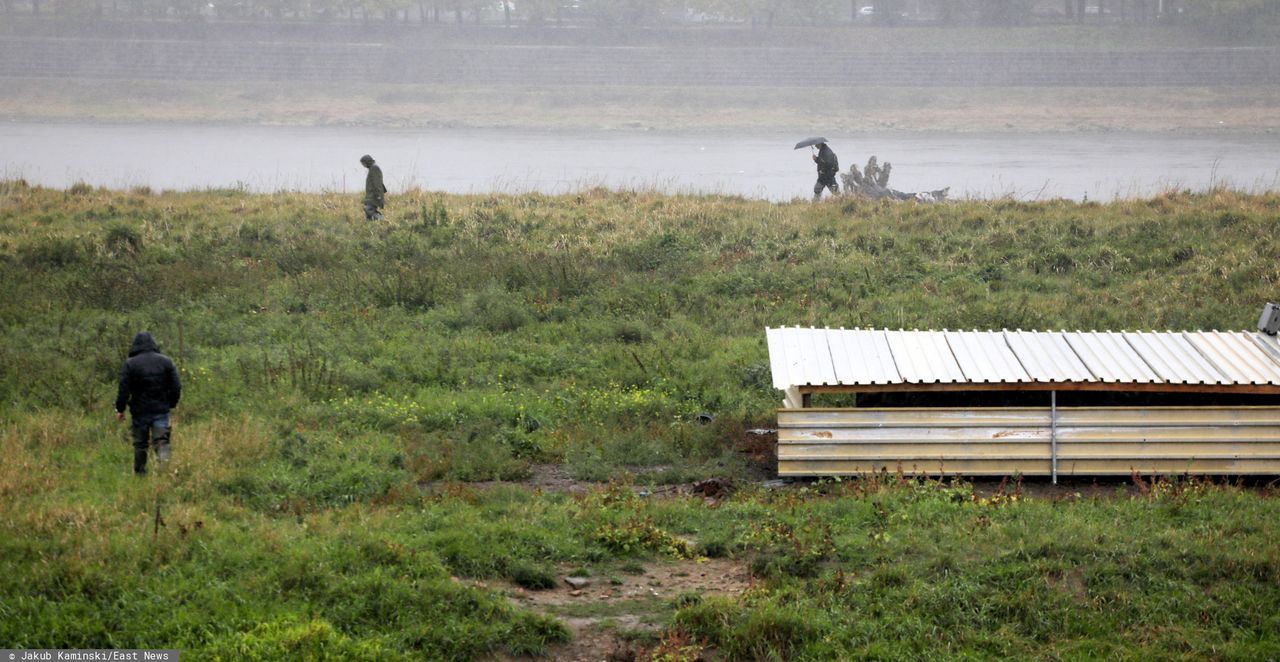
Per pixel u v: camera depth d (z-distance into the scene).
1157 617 36.34
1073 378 50.56
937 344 56.38
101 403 58.34
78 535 39.56
